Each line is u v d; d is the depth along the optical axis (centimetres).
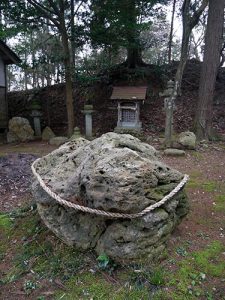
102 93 1177
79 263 257
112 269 244
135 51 1195
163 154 679
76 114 1141
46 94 1273
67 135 1002
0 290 241
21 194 434
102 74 1173
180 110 1065
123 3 880
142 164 246
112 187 231
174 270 248
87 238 265
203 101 841
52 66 1157
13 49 1187
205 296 223
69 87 946
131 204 231
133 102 905
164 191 264
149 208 243
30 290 237
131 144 291
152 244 252
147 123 1010
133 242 243
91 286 233
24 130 965
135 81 1182
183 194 304
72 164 295
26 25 887
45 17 908
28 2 873
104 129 1020
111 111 1092
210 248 282
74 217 271
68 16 934
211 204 396
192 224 333
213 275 246
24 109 1252
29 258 276
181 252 272
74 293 228
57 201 274
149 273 239
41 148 807
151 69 1201
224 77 1263
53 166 317
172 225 277
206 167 581
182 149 725
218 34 817
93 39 941
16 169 523
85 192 254
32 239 301
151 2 938
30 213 354
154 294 222
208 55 826
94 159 258
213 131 882
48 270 257
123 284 232
